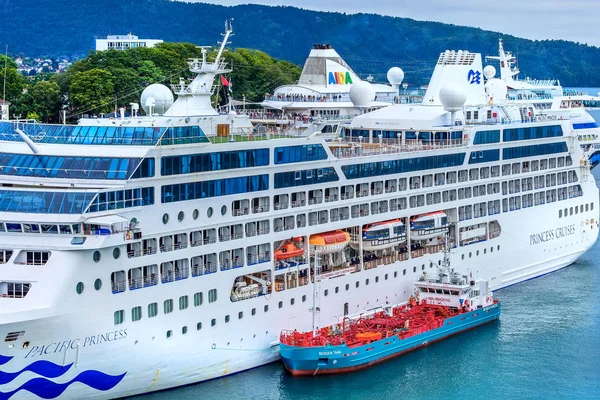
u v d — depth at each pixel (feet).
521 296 355.97
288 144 267.80
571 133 390.83
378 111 353.31
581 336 308.19
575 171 398.42
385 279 307.99
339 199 287.69
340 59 485.15
